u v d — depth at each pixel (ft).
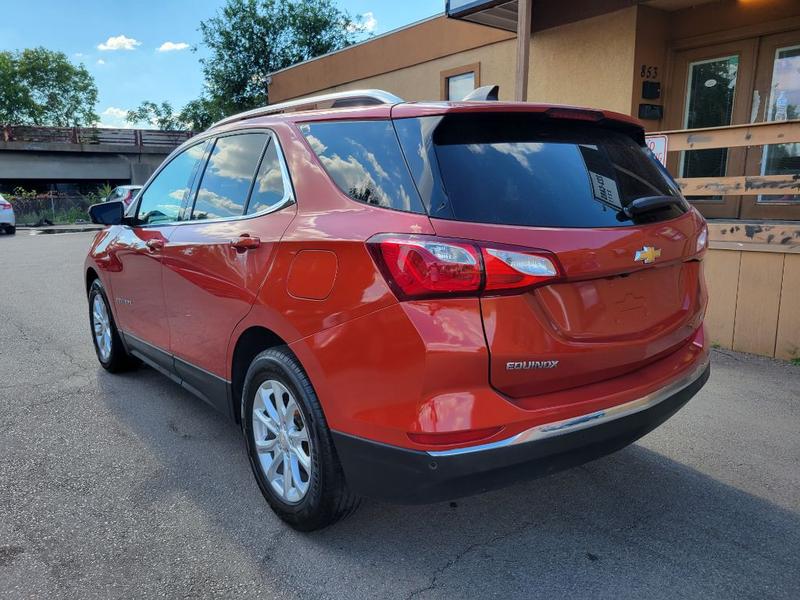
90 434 12.52
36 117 174.70
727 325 17.99
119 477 10.76
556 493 10.22
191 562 8.39
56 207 88.07
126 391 14.99
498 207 7.30
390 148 8.04
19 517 9.46
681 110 26.68
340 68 46.29
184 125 140.15
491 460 6.95
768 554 8.56
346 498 8.48
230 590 7.84
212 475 10.84
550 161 8.03
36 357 17.88
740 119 25.05
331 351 7.80
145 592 7.79
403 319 7.00
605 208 7.98
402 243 7.09
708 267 18.16
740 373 15.97
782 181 16.90
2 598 7.63
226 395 10.53
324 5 98.37
